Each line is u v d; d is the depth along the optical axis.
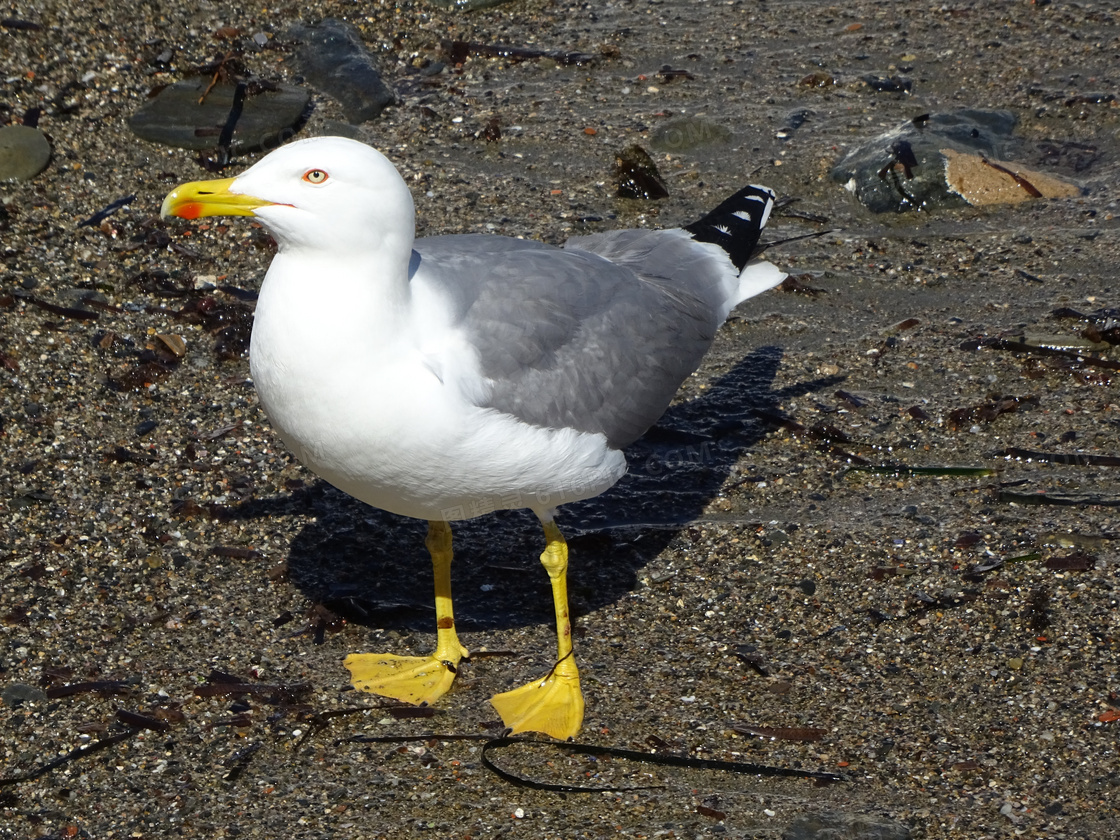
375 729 9.14
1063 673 9.51
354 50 17.94
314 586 10.54
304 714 9.17
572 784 8.62
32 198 14.62
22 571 10.34
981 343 13.35
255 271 14.08
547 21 19.86
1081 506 11.19
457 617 10.41
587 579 10.76
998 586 10.35
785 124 17.45
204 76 16.84
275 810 8.37
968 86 18.39
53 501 11.07
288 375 8.16
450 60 18.59
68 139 15.54
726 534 11.12
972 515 11.21
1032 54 19.12
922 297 14.29
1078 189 16.06
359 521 11.31
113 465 11.53
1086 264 14.55
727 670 9.70
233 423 12.12
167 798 8.44
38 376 12.35
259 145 15.90
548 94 18.02
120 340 12.88
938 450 12.04
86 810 8.34
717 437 12.40
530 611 10.48
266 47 17.78
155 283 13.67
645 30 19.83
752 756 8.85
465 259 9.14
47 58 16.50
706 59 19.08
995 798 8.44
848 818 8.23
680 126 17.25
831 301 14.30
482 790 8.58
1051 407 12.48
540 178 16.12
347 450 8.36
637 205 15.68
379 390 8.12
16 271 13.58
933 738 8.98
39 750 8.78
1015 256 14.82
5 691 9.23
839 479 11.79
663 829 8.23
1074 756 8.77
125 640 9.80
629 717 9.26
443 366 8.32
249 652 9.81
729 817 8.31
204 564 10.65
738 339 13.77
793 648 9.91
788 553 10.88
